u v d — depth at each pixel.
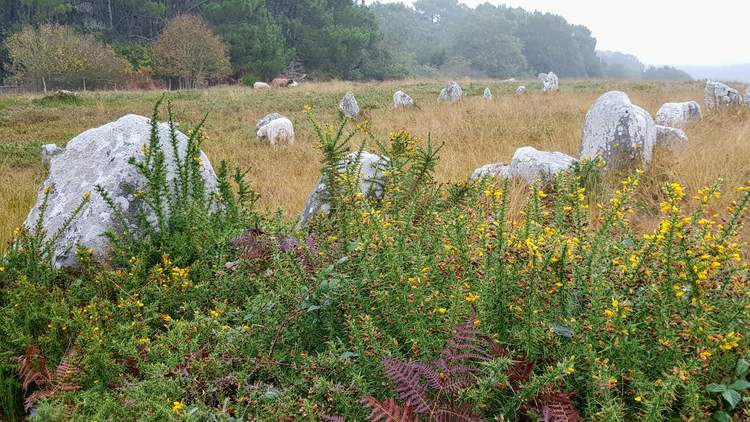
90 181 5.21
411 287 2.87
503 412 2.28
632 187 3.43
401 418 2.13
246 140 13.45
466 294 2.89
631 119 7.64
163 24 55.50
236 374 2.74
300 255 3.79
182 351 2.98
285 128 12.70
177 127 5.66
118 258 4.55
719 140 8.52
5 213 6.79
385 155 5.27
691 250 2.55
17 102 23.12
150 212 5.05
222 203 5.26
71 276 4.50
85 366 3.14
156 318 3.75
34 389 3.40
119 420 2.63
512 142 10.12
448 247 3.27
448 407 2.20
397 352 2.57
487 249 3.00
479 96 23.66
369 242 3.39
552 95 20.98
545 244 2.89
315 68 57.22
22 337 3.42
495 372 2.25
